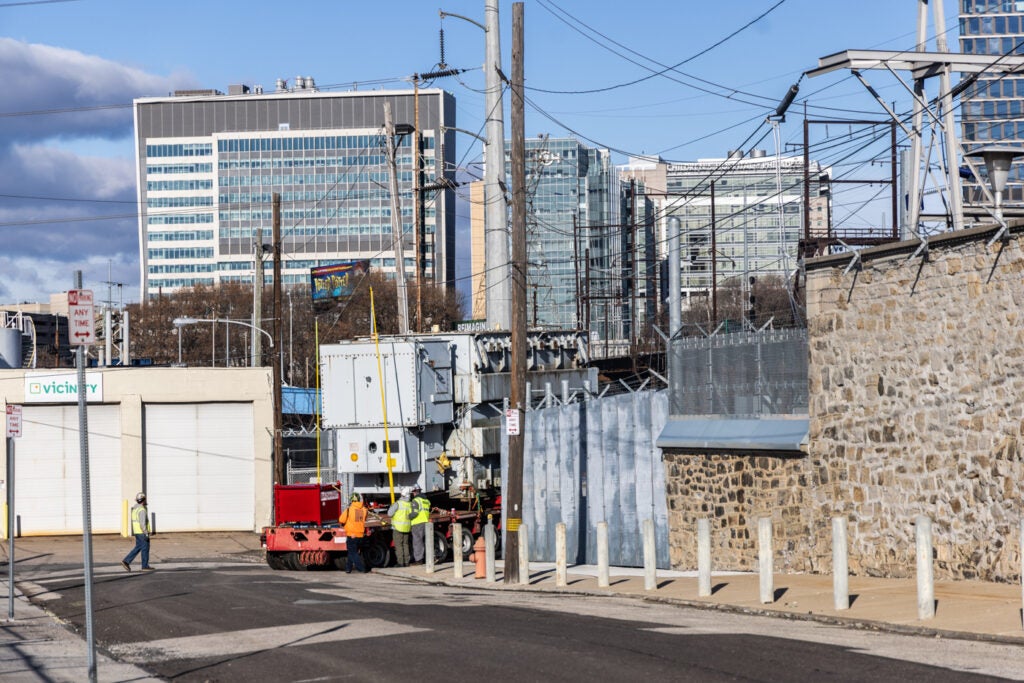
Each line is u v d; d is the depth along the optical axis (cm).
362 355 3173
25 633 1784
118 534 4631
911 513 1928
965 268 1798
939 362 1861
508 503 2458
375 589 2348
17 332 5597
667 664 1220
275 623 1738
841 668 1152
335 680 1238
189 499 4659
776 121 3009
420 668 1279
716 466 2400
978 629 1360
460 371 3366
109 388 4619
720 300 10144
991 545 1745
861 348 2047
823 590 1845
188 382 4647
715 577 2216
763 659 1224
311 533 3050
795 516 2205
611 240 17125
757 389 2322
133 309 14412
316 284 9444
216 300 14688
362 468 3169
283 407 5412
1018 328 1681
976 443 1777
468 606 1905
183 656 1479
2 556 3772
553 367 3806
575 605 1897
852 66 2602
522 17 2509
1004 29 12812
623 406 2728
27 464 4644
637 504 2664
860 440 2048
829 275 2125
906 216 2747
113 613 1997
